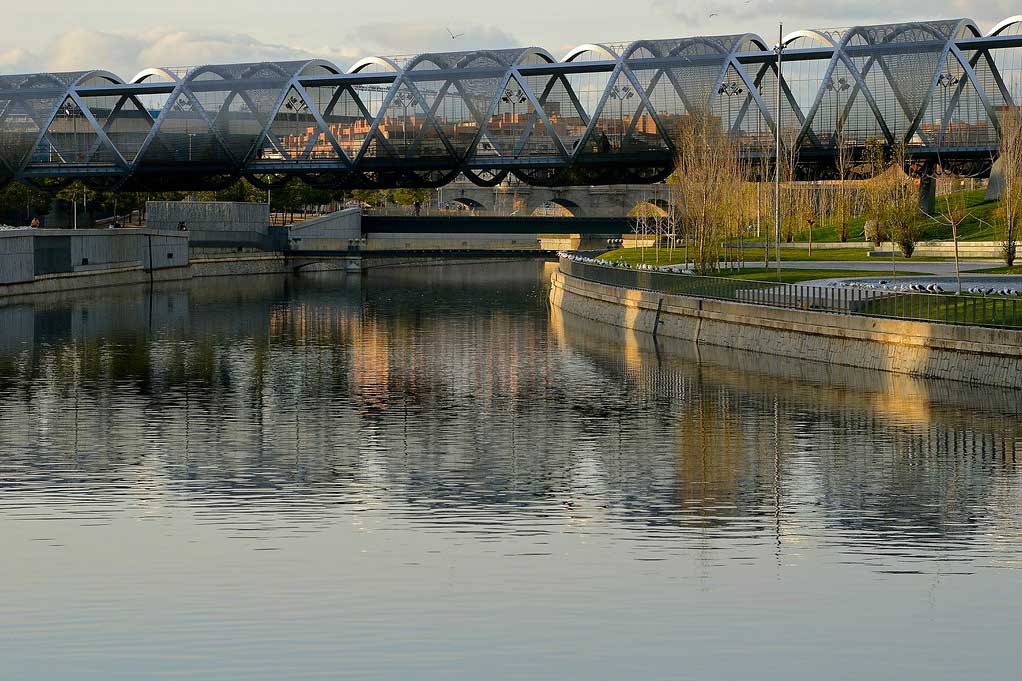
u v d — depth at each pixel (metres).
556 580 36.44
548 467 51.25
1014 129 123.38
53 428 60.41
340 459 53.09
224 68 180.00
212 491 47.41
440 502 45.59
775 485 47.66
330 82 174.75
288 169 177.25
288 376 78.94
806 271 105.31
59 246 145.50
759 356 80.56
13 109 183.75
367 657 31.02
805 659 30.92
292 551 39.31
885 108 152.50
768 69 162.38
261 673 30.06
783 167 152.12
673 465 51.34
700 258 108.81
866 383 68.31
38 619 33.44
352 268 191.25
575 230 181.38
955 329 65.88
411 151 170.25
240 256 181.75
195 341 98.69
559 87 170.50
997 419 58.12
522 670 30.30
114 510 44.50
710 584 35.97
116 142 185.88
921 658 30.94
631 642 31.89
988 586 35.75
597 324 107.12
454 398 69.19
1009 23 149.38
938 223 137.38
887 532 41.12
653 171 174.75
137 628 32.78
